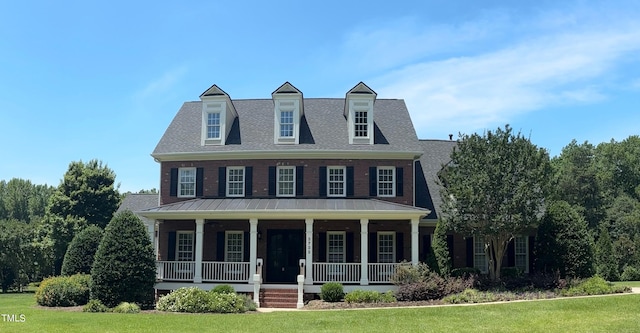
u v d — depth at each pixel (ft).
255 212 84.53
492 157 83.30
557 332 48.83
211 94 100.27
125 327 53.36
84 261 92.99
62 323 56.18
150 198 117.60
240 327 53.83
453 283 80.07
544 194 83.71
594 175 196.13
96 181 150.61
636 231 176.55
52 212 147.13
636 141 235.81
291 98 99.30
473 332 49.80
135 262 73.26
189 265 88.48
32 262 122.52
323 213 83.97
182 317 61.87
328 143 97.76
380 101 109.40
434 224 95.91
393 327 53.36
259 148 97.45
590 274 84.89
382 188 96.48
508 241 87.76
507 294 75.97
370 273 87.66
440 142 112.98
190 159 98.99
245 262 86.22
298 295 79.36
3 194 279.69
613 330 49.14
